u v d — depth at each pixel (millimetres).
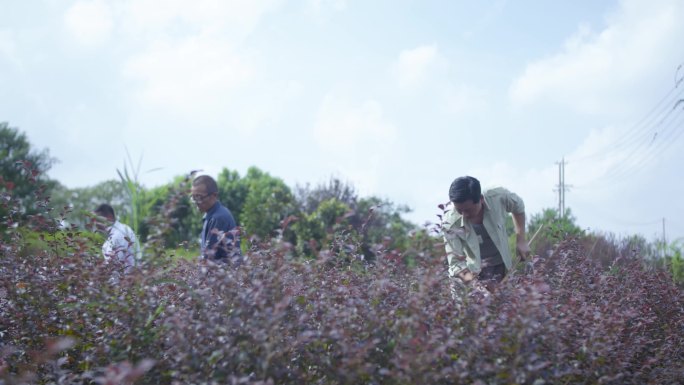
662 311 4152
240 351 2445
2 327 3201
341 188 20844
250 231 17578
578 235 5148
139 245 4035
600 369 2854
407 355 2326
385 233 15172
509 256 4820
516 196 4902
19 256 3701
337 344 2660
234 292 2707
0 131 23922
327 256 3104
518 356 2441
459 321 2822
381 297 3049
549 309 3049
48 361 2715
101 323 3039
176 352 2648
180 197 3182
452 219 4590
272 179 29297
